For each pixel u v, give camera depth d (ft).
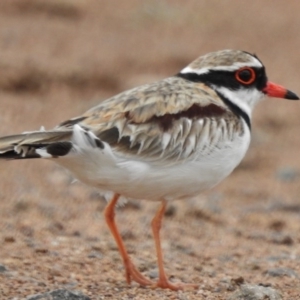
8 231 45.27
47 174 60.80
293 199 61.21
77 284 36.06
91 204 53.93
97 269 38.93
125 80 85.56
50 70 83.76
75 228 47.73
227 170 35.32
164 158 33.53
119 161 32.55
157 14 112.78
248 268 41.34
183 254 43.86
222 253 44.75
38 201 53.42
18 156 31.07
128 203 53.62
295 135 78.84
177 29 109.19
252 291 34.37
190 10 117.50
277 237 48.93
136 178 33.06
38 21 102.42
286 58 102.73
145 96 34.27
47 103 77.77
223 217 54.29
